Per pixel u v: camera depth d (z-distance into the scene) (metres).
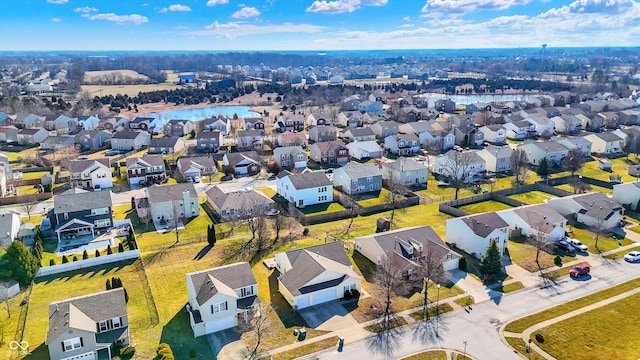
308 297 47.91
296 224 70.62
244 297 47.03
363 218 74.44
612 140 116.69
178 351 40.94
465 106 197.00
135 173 92.88
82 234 67.88
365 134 133.12
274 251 61.16
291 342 42.19
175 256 59.62
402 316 46.44
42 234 65.81
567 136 134.75
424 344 41.91
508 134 142.00
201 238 65.81
